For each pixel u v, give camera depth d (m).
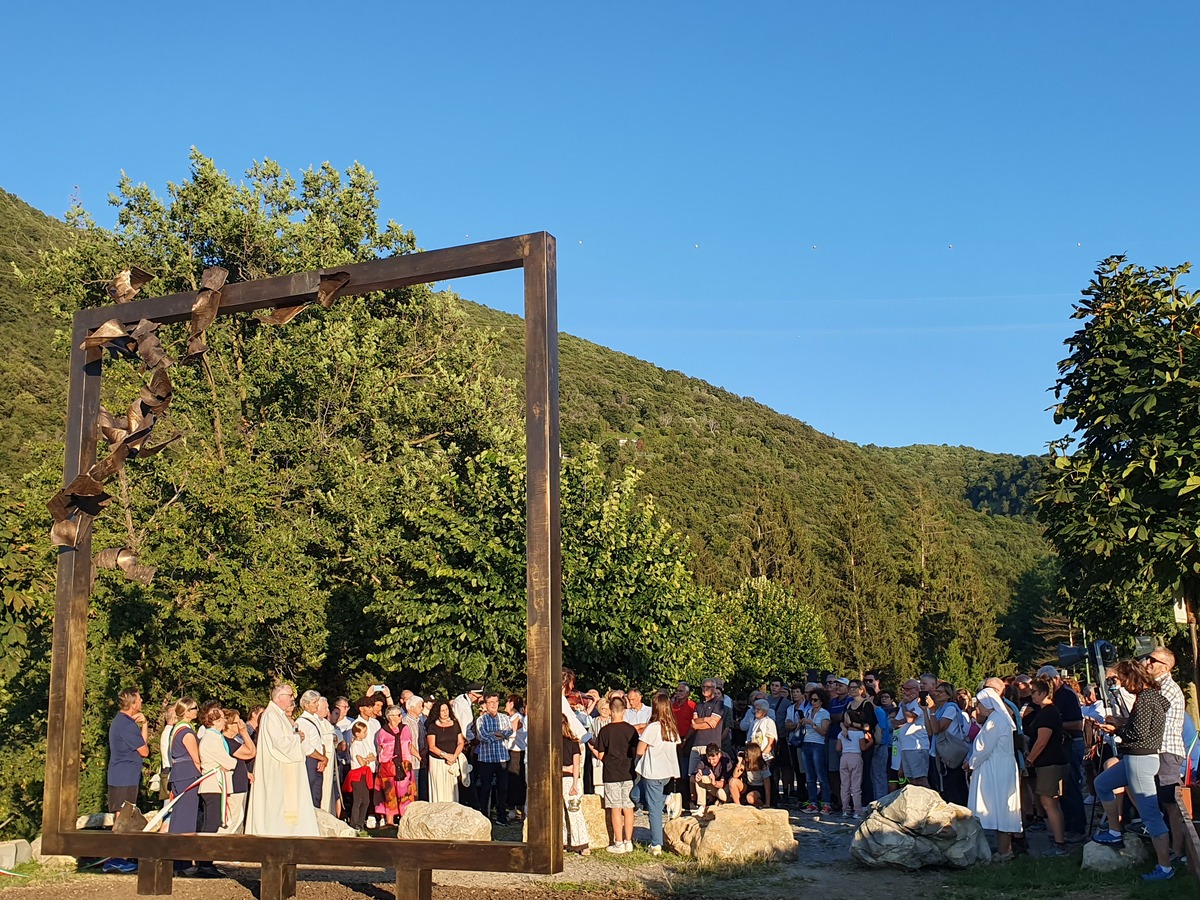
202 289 8.43
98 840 8.30
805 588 62.97
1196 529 8.32
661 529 19.44
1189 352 9.01
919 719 12.22
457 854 6.89
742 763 12.54
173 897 8.42
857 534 65.12
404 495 25.12
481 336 32.19
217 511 18.30
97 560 8.63
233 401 27.19
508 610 17.92
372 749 12.66
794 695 15.28
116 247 28.17
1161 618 19.23
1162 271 9.86
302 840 7.45
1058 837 9.98
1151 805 7.86
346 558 25.19
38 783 15.56
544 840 6.64
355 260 31.19
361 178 31.88
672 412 126.81
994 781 9.76
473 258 7.53
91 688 15.89
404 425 29.16
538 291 7.25
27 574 11.98
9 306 63.00
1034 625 68.69
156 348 8.47
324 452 27.42
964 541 68.62
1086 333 9.92
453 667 19.03
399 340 31.78
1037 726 10.12
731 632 38.59
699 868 9.66
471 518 18.45
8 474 39.88
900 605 63.44
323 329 28.62
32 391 51.78
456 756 12.41
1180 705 8.07
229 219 27.86
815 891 8.70
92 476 8.52
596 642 18.41
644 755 10.70
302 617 19.25
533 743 6.74
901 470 142.38
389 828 12.71
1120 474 9.09
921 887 8.73
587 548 18.62
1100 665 15.27
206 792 9.73
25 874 9.33
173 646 17.64
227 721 10.16
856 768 13.28
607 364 145.50
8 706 15.57
